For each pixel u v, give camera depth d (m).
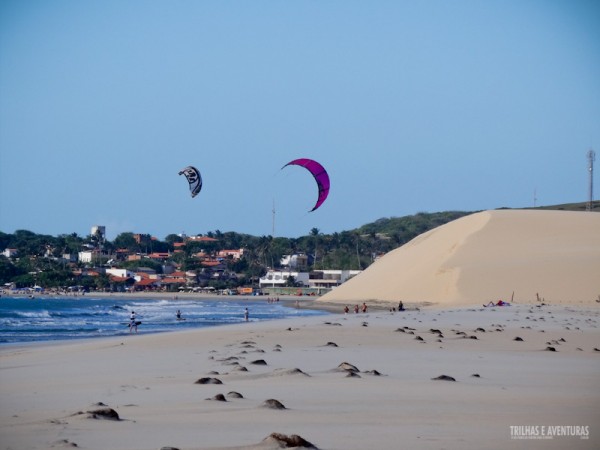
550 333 77.81
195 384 37.34
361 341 63.97
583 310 136.75
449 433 26.27
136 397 33.84
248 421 27.84
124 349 61.78
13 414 30.36
